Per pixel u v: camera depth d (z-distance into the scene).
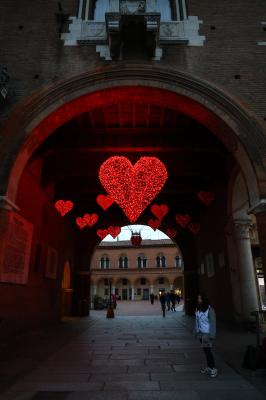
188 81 9.29
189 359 7.44
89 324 16.42
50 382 5.64
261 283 15.50
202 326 6.16
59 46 9.97
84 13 10.85
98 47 9.87
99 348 9.01
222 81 9.46
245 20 10.45
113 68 9.45
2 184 8.16
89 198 21.64
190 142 12.85
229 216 13.61
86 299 22.67
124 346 9.34
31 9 10.74
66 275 21.94
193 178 18.11
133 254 55.19
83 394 5.00
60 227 18.48
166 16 11.05
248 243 13.03
